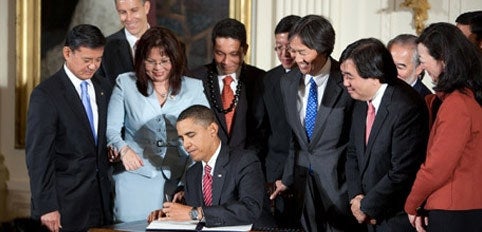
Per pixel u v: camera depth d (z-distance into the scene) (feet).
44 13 18.34
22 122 18.61
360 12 17.51
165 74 12.57
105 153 12.72
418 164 10.93
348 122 12.23
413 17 17.16
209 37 17.95
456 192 10.18
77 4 18.31
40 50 18.39
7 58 18.79
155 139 12.67
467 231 10.26
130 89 12.71
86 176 12.52
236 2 17.71
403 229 11.19
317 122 12.25
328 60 12.35
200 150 11.27
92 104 12.69
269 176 13.51
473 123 10.06
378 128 11.10
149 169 12.67
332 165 12.27
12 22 18.70
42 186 12.11
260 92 13.67
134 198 12.68
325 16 17.34
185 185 11.69
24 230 6.23
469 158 10.19
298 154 12.66
